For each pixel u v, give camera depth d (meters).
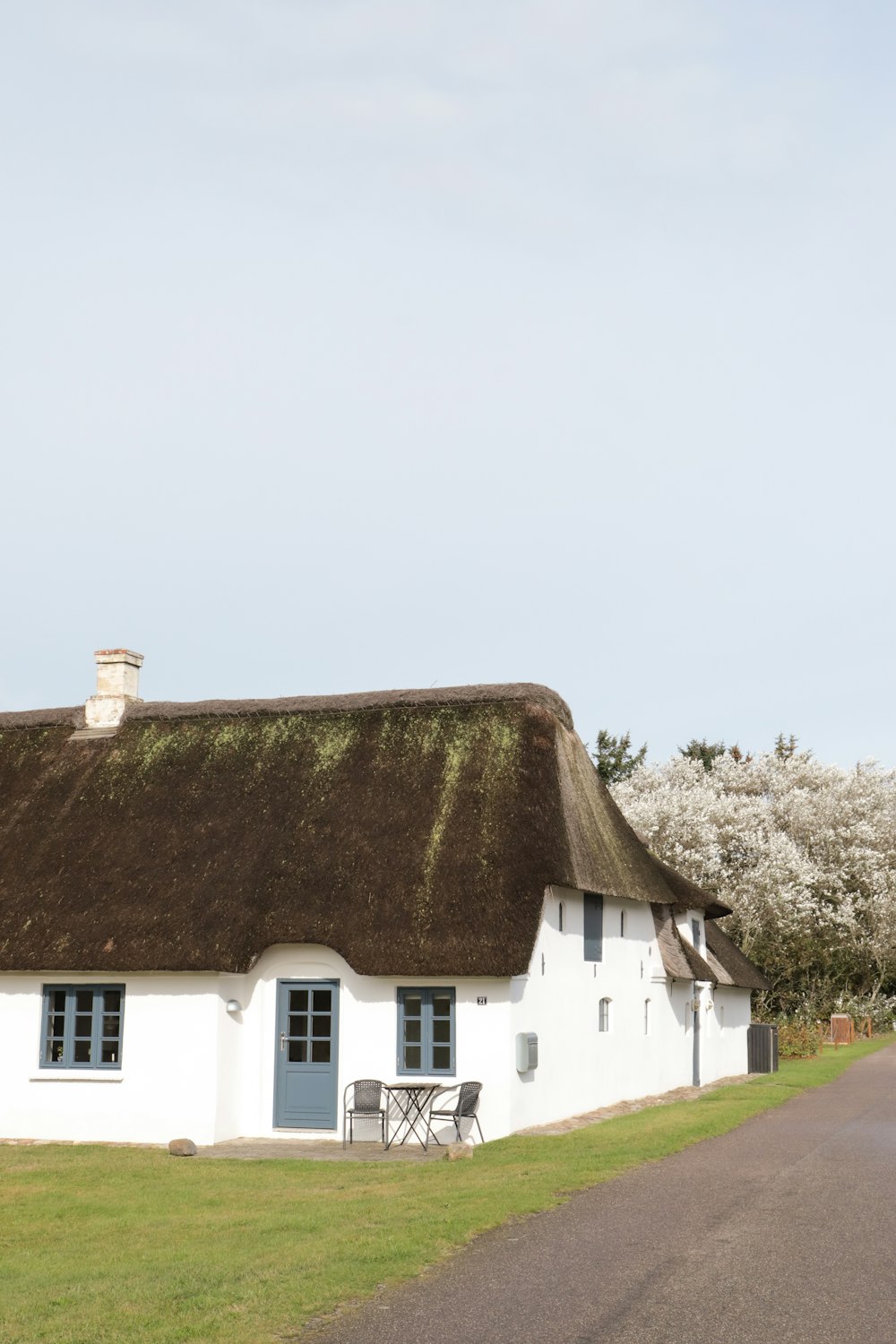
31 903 22.62
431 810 22.67
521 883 21.11
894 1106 23.30
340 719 25.30
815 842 53.38
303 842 22.59
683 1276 10.30
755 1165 15.90
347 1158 19.00
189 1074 20.97
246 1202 15.19
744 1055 36.50
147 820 24.05
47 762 26.27
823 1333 8.77
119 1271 11.30
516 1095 20.77
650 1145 17.77
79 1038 21.86
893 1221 12.23
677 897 31.34
